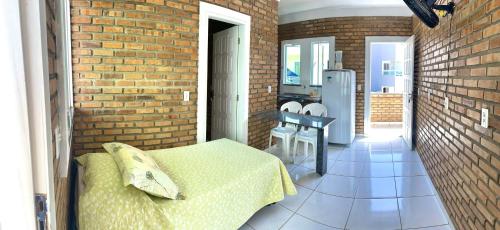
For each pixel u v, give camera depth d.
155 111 2.83
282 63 6.11
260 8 3.87
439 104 2.87
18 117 0.58
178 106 2.96
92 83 2.54
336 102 4.93
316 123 3.43
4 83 0.56
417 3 2.58
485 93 1.66
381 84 7.55
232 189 2.01
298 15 5.80
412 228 2.29
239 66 3.78
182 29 2.91
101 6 2.50
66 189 1.59
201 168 2.25
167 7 2.79
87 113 2.55
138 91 2.72
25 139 0.60
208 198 1.84
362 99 5.50
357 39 5.38
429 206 2.68
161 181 1.68
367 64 5.39
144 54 2.71
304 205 2.68
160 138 2.88
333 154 4.41
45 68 0.70
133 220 1.56
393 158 4.19
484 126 1.66
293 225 2.33
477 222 1.77
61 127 1.17
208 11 3.11
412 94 4.58
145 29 2.69
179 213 1.68
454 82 2.33
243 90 3.76
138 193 1.63
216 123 4.39
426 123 3.60
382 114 7.19
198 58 3.07
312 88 5.75
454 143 2.29
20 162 0.59
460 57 2.17
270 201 2.44
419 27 4.30
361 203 2.73
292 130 4.04
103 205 1.57
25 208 0.61
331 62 5.54
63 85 1.17
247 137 3.85
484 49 1.68
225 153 2.61
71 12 2.42
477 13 1.81
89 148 2.59
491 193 1.57
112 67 2.59
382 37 5.29
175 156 2.49
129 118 2.71
